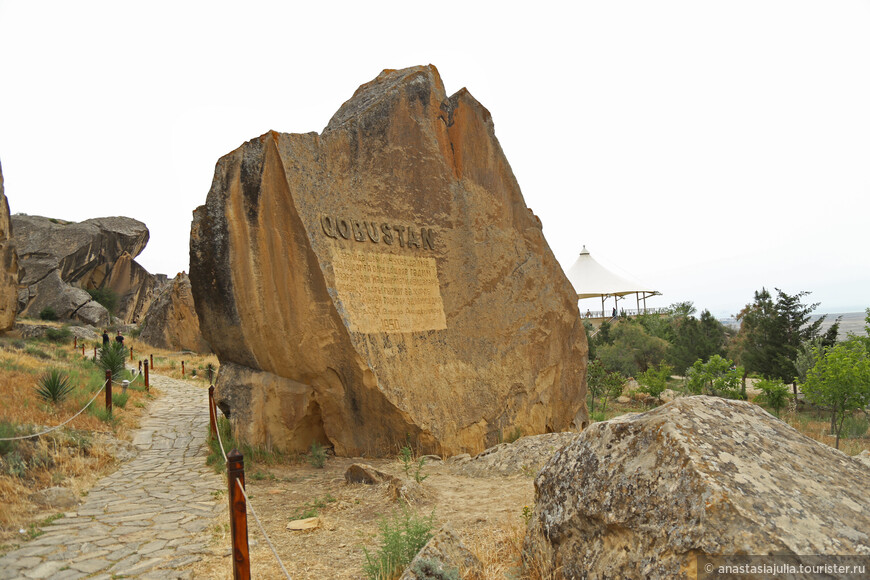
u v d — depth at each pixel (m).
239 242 9.70
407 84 12.13
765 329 28.25
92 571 5.00
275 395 10.10
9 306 24.70
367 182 11.12
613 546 3.49
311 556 5.31
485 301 12.66
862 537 2.96
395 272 11.26
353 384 10.30
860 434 15.39
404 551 4.86
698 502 3.05
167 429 12.40
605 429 3.99
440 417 10.99
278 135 9.92
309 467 9.57
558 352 14.08
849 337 21.86
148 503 7.23
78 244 43.88
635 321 42.12
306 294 10.00
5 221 23.95
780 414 18.22
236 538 3.94
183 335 35.66
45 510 6.80
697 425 3.60
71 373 14.59
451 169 12.60
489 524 5.82
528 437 9.73
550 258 14.28
